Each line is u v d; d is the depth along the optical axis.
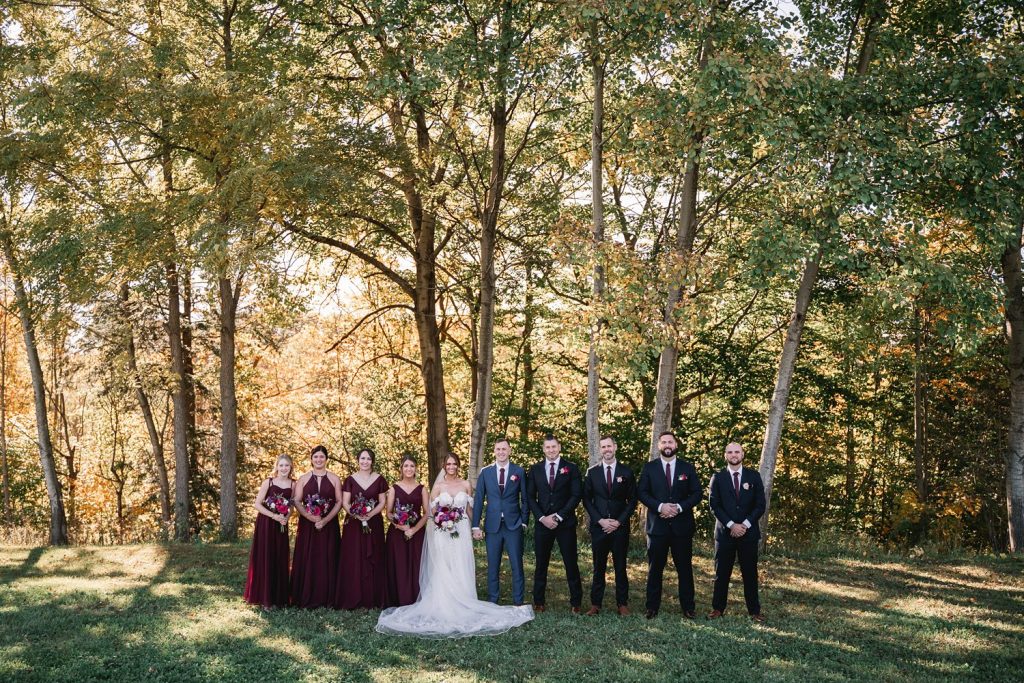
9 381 25.59
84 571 10.90
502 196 16.20
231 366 15.47
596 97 12.17
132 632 7.45
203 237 12.38
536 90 13.76
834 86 11.07
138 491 23.67
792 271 11.16
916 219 12.09
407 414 22.94
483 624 7.68
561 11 11.55
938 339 17.42
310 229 15.45
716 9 11.29
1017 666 6.80
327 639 7.25
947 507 19.86
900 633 7.77
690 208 12.48
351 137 14.37
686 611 8.25
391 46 14.92
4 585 9.74
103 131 13.58
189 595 9.11
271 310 17.05
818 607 8.86
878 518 20.98
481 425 14.45
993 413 18.73
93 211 14.17
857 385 20.47
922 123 11.25
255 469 21.19
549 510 8.47
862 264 11.69
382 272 18.69
